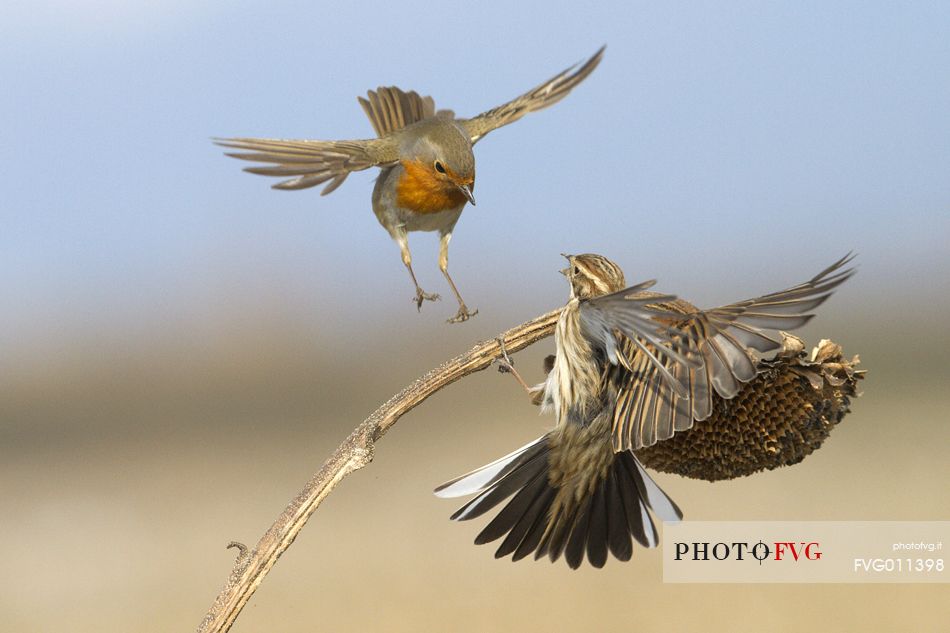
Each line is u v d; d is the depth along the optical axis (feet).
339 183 36.91
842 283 22.31
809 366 25.81
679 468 26.91
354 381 116.57
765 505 79.41
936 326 119.75
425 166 40.22
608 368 28.89
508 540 29.40
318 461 96.68
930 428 98.27
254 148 34.60
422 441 104.22
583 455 29.37
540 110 42.93
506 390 118.52
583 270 30.89
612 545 29.19
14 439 102.63
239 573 25.36
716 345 24.49
